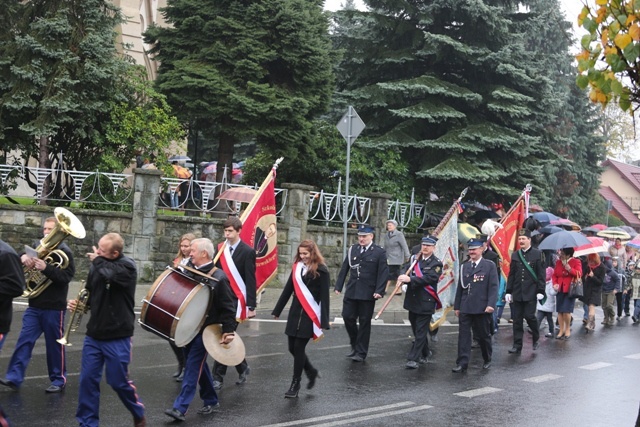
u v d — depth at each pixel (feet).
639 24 17.01
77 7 63.67
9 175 58.13
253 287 32.07
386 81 85.71
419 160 82.38
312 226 67.46
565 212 117.19
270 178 39.70
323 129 78.89
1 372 31.73
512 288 45.29
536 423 28.07
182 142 80.38
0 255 22.90
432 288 38.47
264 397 30.22
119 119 65.36
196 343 26.35
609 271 61.36
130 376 32.76
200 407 28.35
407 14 84.64
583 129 122.62
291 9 69.97
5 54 61.41
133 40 94.84
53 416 25.77
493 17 80.07
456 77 84.48
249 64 68.13
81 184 59.21
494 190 79.82
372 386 33.24
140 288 57.36
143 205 59.47
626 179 205.87
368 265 38.88
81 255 57.98
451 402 30.86
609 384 35.83
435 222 79.05
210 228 61.93
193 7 70.18
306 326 30.25
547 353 44.83
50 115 60.64
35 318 28.78
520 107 80.53
